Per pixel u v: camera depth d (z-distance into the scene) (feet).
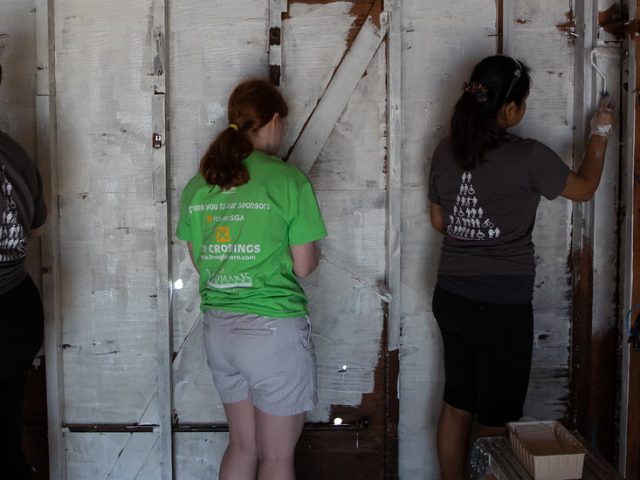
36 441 8.19
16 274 6.50
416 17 7.83
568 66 7.93
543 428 6.47
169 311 8.00
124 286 8.07
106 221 7.99
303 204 6.47
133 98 7.84
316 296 8.11
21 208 6.42
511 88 6.54
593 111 7.68
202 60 7.86
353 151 7.94
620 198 7.73
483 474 6.54
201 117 7.92
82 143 7.90
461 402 7.32
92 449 8.23
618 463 7.83
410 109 7.91
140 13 7.77
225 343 6.42
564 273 8.15
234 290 6.42
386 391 8.20
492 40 7.86
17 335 6.39
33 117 7.82
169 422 8.08
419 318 8.16
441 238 8.06
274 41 7.77
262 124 6.63
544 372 8.27
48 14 7.61
